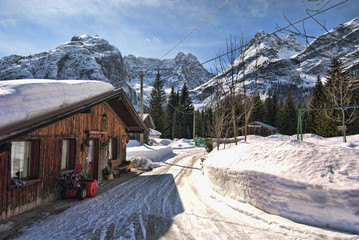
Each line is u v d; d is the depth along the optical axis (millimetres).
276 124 52812
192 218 5746
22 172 6453
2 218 5504
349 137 18234
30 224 5312
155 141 35781
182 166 15938
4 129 4773
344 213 4492
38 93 6359
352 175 4918
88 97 8758
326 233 4391
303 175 5332
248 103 16078
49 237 4609
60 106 7051
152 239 4543
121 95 11195
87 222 5465
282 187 5387
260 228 4992
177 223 5406
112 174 11664
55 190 7531
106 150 11648
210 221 5512
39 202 6805
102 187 9703
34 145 6816
